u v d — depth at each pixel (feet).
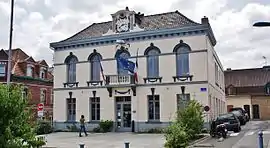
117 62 96.07
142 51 93.09
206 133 79.92
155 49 92.12
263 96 175.11
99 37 98.37
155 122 89.56
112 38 96.84
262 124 118.62
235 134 76.69
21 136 25.35
